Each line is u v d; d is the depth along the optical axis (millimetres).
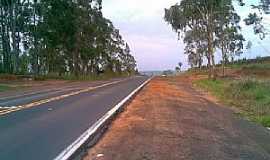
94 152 10727
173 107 23422
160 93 35312
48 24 68250
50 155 9992
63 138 12258
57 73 91875
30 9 68750
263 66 77062
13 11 66625
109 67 127625
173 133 14117
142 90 39594
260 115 21719
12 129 13859
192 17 67125
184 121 17578
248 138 14492
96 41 94438
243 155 11398
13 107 20938
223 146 12477
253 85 36219
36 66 73375
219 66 98750
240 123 18625
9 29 68938
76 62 84500
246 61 102188
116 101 25297
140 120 16844
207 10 61875
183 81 69750
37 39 72000
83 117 17234
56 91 35750
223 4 60688
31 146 11055
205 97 34875
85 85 49625
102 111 19562
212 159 10539
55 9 68625
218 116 20672
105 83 57156
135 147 11414
